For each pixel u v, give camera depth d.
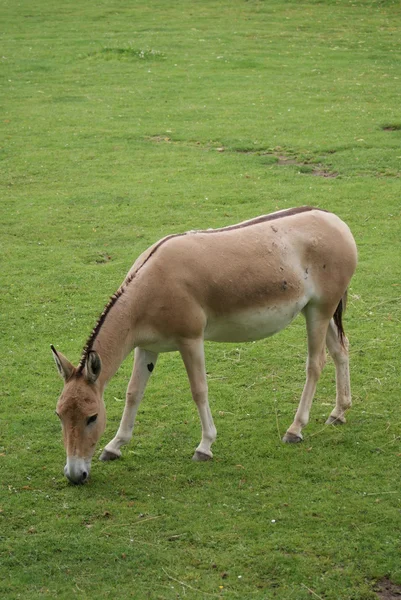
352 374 7.77
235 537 5.33
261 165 14.42
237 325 6.32
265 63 22.42
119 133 16.47
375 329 8.70
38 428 6.86
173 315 5.99
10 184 13.77
